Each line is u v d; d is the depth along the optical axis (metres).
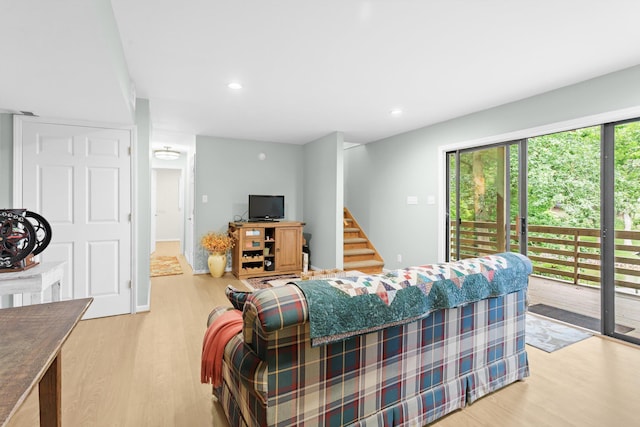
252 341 1.41
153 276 5.25
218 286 4.63
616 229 2.85
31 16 1.40
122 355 2.53
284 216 6.01
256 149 5.82
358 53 2.46
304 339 1.38
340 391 1.49
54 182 3.14
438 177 4.42
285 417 1.34
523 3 1.85
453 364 1.87
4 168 3.00
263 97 3.44
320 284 1.46
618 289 2.85
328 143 5.22
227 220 5.63
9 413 0.67
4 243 2.14
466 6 1.88
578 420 1.79
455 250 4.34
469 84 3.06
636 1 1.82
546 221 5.39
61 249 3.17
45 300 3.09
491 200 3.89
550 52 2.43
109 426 1.73
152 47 2.35
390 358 1.63
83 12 1.38
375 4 1.86
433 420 1.78
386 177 5.36
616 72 2.74
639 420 1.79
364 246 5.77
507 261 2.11
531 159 5.46
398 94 3.33
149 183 3.57
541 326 3.17
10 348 0.98
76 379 2.18
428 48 2.38
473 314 1.95
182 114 4.09
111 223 3.36
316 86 3.13
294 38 2.24
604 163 2.89
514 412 1.86
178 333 2.97
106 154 3.32
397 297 1.56
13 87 2.27
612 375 2.26
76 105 2.71
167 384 2.14
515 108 3.51
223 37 2.22
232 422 1.65
